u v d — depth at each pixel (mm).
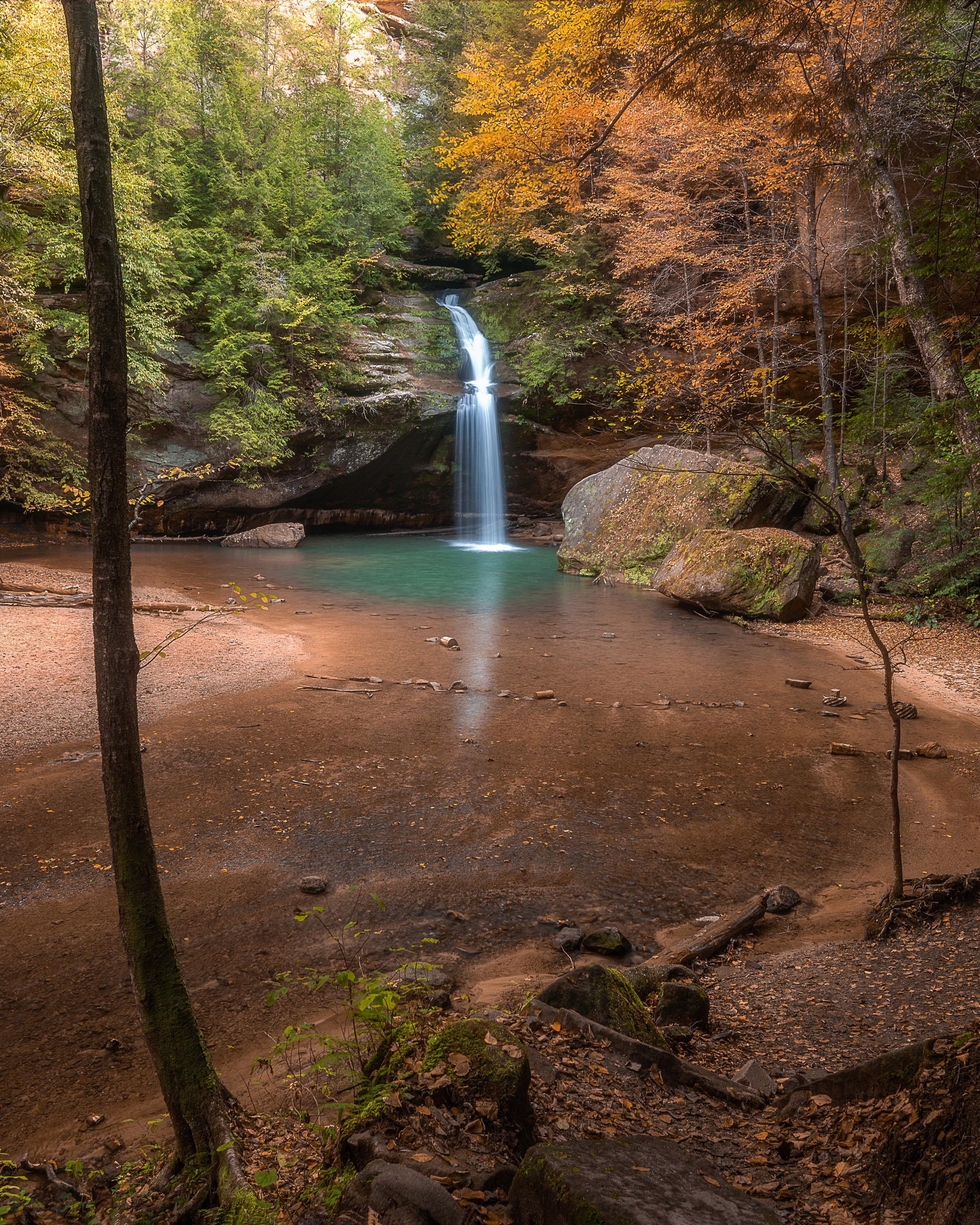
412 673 13766
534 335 33969
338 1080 3928
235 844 7496
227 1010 5070
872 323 17391
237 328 32656
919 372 23859
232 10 35344
